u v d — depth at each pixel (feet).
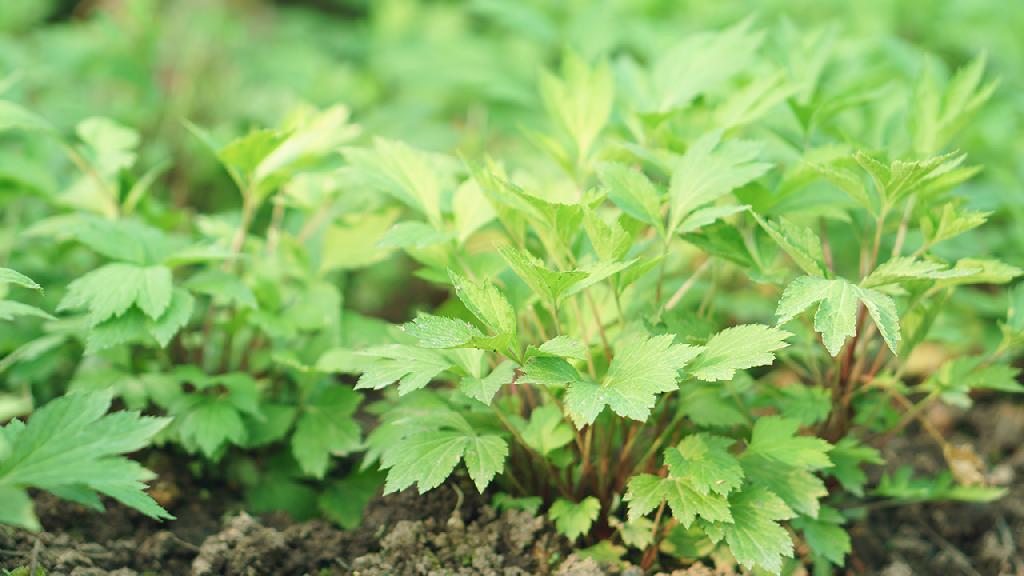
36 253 5.46
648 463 4.95
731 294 5.74
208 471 5.23
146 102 7.00
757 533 4.75
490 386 4.64
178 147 6.90
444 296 6.77
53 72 6.66
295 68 7.97
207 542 4.94
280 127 5.22
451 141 7.03
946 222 4.83
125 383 5.12
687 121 5.33
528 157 6.55
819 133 5.32
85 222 4.99
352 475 5.24
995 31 7.59
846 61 5.82
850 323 4.60
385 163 5.00
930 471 5.43
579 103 5.16
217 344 5.37
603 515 4.99
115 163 5.31
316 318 5.17
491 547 4.92
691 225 4.80
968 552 5.23
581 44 7.47
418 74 8.14
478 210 4.99
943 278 4.73
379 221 5.23
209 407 5.08
